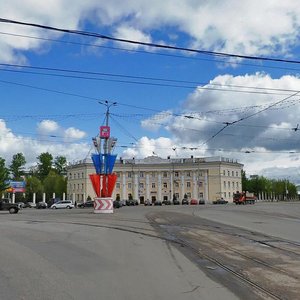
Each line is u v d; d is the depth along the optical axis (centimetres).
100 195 4359
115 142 4509
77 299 741
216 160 13525
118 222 2652
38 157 14750
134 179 13900
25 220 2939
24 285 848
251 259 1209
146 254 1284
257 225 2486
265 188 16300
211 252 1346
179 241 1634
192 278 934
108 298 750
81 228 2184
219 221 2820
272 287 850
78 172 13950
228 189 13812
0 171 9362
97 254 1273
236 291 814
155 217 3253
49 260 1155
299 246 1499
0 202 5100
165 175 13912
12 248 1399
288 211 4622
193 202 11106
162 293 791
